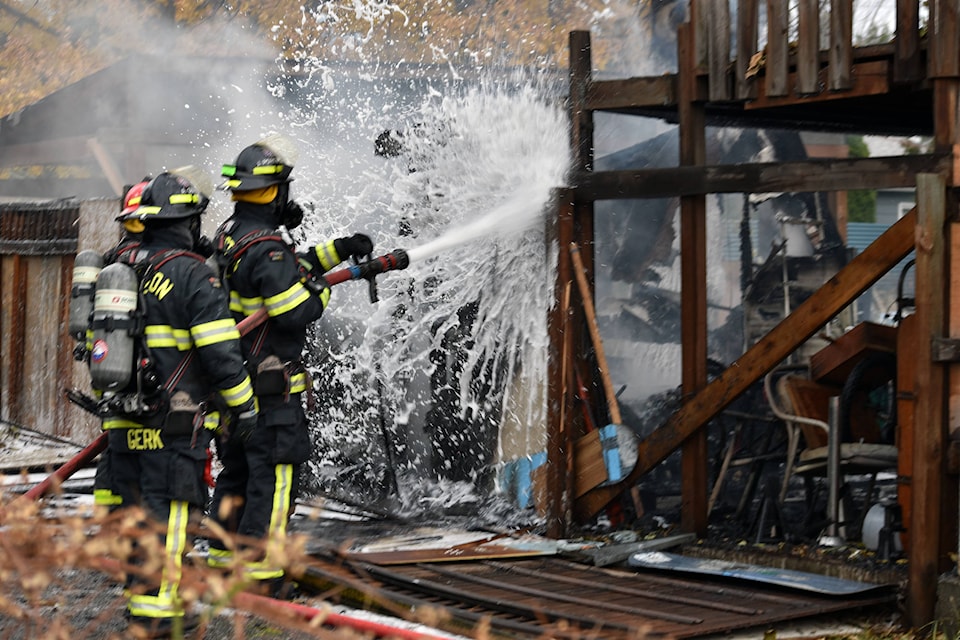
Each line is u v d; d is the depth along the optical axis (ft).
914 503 50.03
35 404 100.01
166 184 48.01
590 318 65.10
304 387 54.34
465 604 50.16
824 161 55.72
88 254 51.01
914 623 49.67
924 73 52.65
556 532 63.93
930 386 49.93
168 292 46.83
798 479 78.23
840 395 65.16
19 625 44.52
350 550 59.93
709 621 47.03
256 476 53.11
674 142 103.86
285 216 55.47
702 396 60.70
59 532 32.40
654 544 60.44
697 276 61.87
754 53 57.77
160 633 44.98
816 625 50.42
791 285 95.61
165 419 46.75
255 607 30.66
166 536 46.60
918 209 50.03
